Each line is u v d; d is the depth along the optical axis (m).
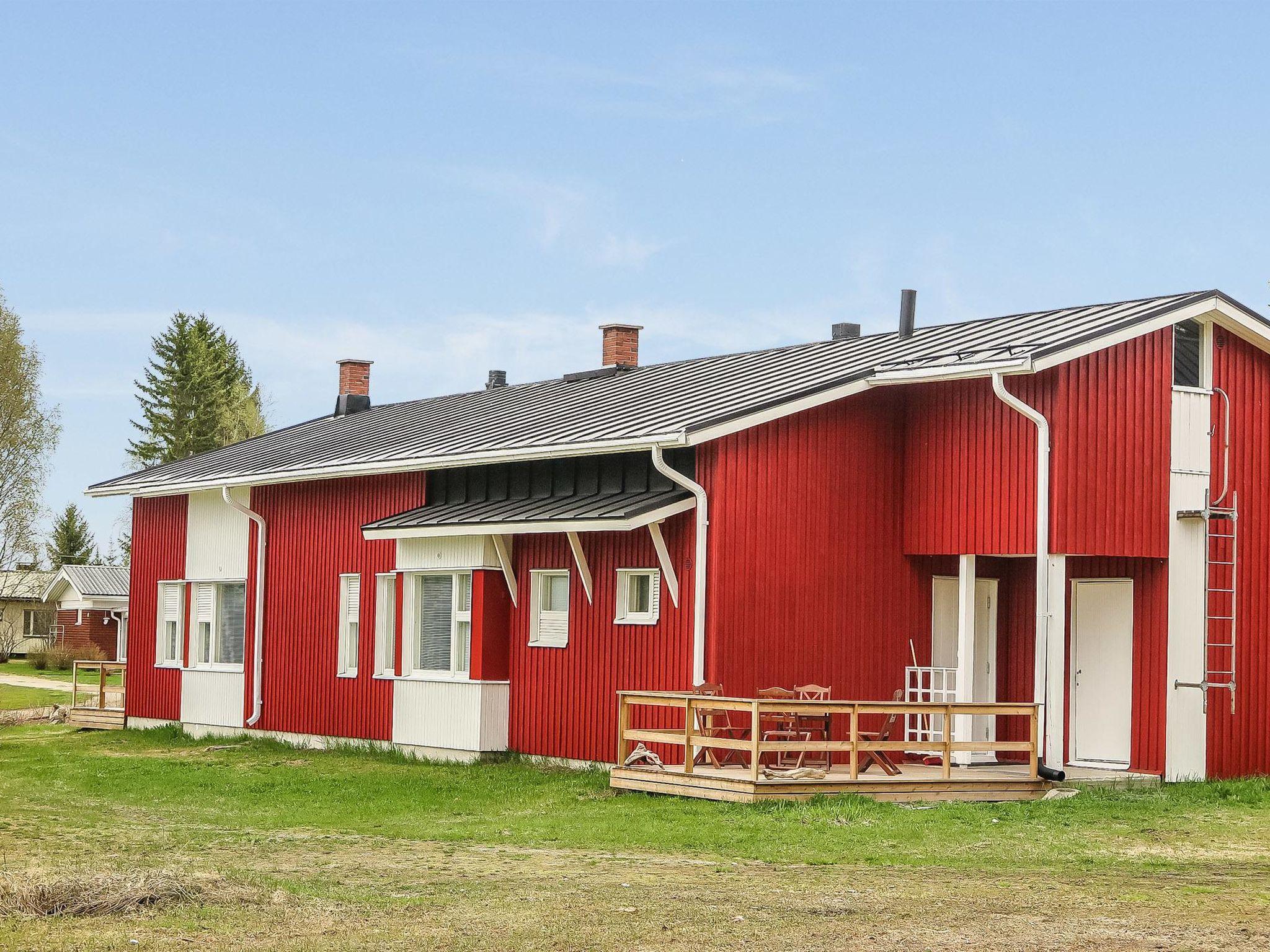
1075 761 19.89
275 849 13.80
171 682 27.92
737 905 10.88
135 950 9.31
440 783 19.19
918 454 19.80
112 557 78.50
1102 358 18.64
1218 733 19.55
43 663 55.66
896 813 15.67
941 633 20.12
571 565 20.44
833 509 19.25
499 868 12.61
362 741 23.39
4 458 56.19
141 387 74.44
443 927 10.09
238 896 10.95
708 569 18.28
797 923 10.25
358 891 11.43
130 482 28.83
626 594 19.69
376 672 23.28
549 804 16.98
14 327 56.75
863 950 9.48
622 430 18.83
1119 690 19.62
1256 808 16.62
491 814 16.47
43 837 14.62
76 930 9.84
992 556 19.94
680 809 15.98
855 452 19.53
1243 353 20.27
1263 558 20.22
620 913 10.57
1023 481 18.50
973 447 19.12
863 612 19.41
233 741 25.56
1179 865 13.02
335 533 24.47
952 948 9.53
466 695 21.39
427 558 22.33
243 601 26.62
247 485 25.73
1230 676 19.62
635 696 17.73
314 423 32.12
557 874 12.30
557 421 21.36
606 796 17.33
